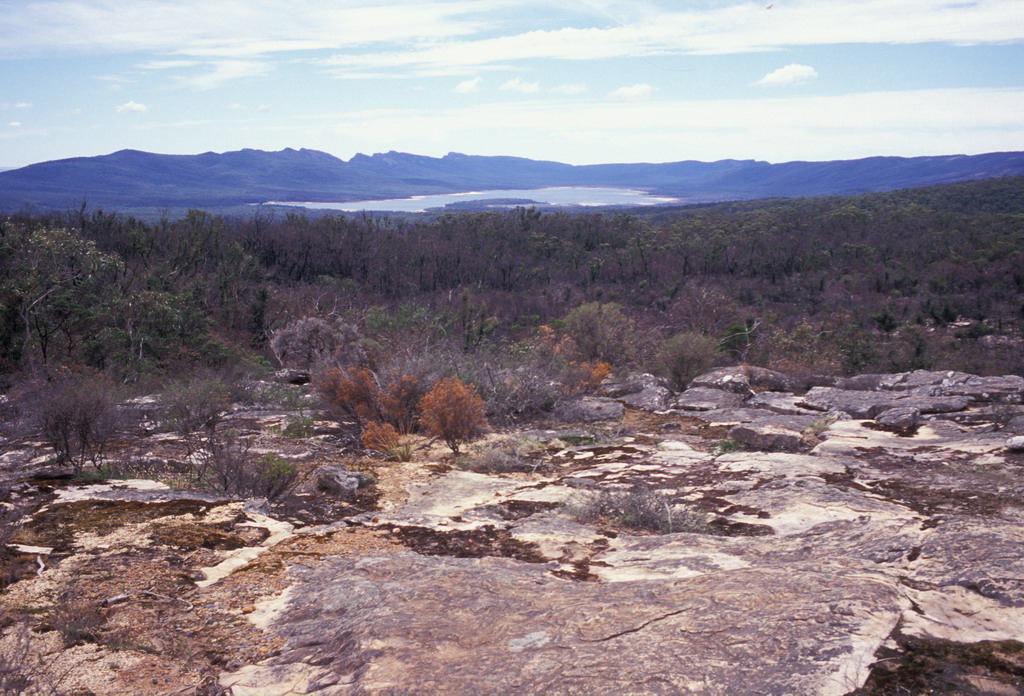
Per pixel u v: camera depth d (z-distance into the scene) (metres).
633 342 18.55
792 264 76.88
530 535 5.23
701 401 12.51
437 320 22.83
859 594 3.11
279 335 18.00
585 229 92.50
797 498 6.00
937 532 4.21
